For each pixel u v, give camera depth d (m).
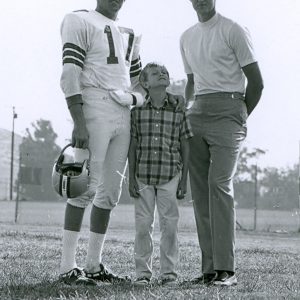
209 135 6.05
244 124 6.15
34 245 9.98
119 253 8.94
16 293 5.23
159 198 6.00
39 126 67.06
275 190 49.72
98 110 5.88
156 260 8.21
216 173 5.97
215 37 6.02
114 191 6.08
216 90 6.06
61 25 6.00
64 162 5.95
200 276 6.18
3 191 62.00
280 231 23.19
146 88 6.08
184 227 22.80
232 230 5.96
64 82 5.81
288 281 6.28
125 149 6.04
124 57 6.07
